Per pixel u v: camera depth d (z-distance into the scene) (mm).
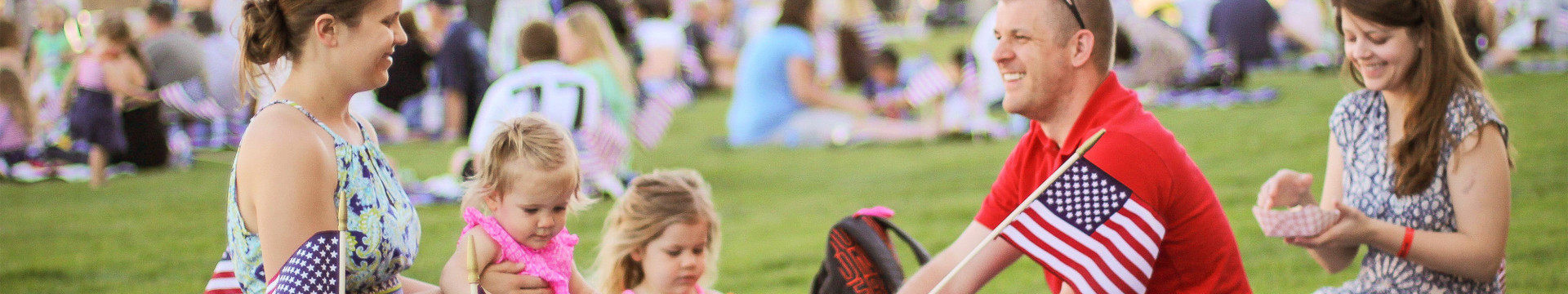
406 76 10227
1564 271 4473
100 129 7898
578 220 6082
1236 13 13125
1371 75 2754
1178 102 10953
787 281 4793
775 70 9180
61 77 9156
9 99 8391
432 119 10320
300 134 2121
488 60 11500
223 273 2391
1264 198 2791
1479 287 2791
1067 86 2504
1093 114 2473
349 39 2170
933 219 6023
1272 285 4492
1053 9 2457
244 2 2199
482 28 12406
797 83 9172
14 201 7363
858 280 2828
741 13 16016
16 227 6430
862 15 13836
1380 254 2885
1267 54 13625
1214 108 10492
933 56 18266
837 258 2879
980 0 24562
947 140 9281
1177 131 9000
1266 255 4988
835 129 9227
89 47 9727
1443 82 2674
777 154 8820
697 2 14797
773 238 5695
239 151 2148
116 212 6867
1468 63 2707
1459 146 2674
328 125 2227
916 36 23828
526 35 6273
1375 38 2711
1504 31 14867
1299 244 2729
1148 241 2369
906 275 4855
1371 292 2902
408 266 2357
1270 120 9359
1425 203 2738
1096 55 2484
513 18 11336
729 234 5812
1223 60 11844
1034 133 2658
